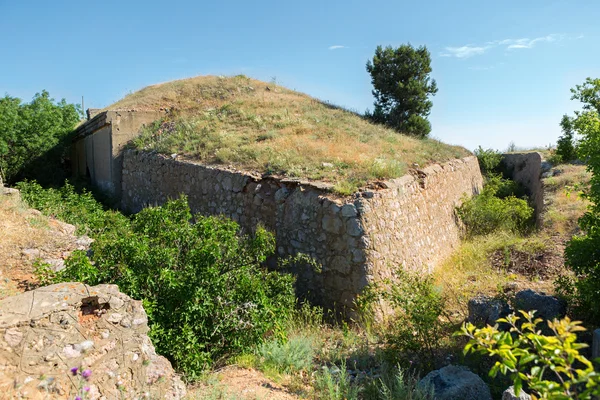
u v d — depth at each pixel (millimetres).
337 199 7352
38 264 4957
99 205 11789
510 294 5617
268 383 4230
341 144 10734
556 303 4898
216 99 16438
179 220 5734
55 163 16812
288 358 4809
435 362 4996
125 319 3443
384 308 6961
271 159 9297
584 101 7812
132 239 5008
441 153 14078
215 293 4855
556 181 14102
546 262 7988
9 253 5988
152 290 4793
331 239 7223
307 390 4219
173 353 4285
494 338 2195
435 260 9852
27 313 2988
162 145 12078
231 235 5586
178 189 10680
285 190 8125
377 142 12141
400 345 5074
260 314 5082
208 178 9727
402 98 20844
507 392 3512
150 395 3242
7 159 15070
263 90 18266
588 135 5148
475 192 16172
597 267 4914
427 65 20953
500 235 11266
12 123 14930
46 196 10305
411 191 9258
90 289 3432
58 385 2818
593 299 4707
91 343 3117
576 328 1924
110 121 13453
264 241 5918
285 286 6094
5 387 2621
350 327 6734
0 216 6922
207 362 4496
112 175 13594
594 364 3736
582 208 10789
